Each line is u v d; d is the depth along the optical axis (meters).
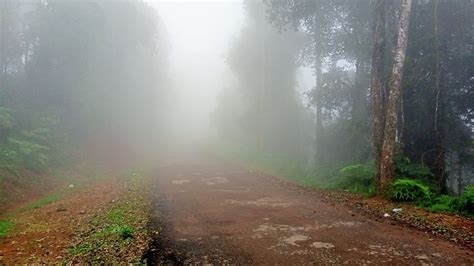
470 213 8.59
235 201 11.03
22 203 13.18
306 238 7.09
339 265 5.69
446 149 15.80
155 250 6.64
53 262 6.58
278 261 5.93
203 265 5.88
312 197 11.49
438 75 13.59
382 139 11.66
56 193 14.95
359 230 7.57
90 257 6.59
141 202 11.34
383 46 12.01
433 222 7.98
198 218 8.95
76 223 9.63
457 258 5.89
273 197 11.61
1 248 7.74
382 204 10.01
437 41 13.75
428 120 14.39
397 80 11.04
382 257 5.98
